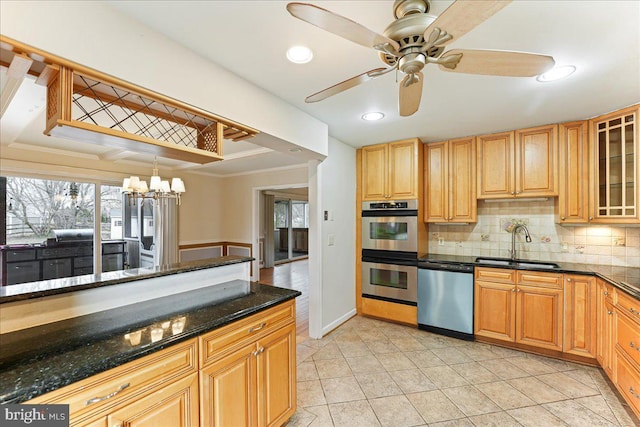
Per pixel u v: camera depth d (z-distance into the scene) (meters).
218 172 6.25
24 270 4.00
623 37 1.47
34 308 1.33
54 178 4.19
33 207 4.08
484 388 2.26
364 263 3.78
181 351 1.25
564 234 3.07
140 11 1.29
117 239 4.96
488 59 1.22
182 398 1.25
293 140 2.37
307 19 0.94
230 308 1.60
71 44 1.15
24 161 3.84
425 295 3.32
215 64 1.72
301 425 1.87
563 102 2.33
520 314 2.81
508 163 3.07
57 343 1.16
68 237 4.39
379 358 2.74
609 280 2.20
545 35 1.47
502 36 1.48
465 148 3.32
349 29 1.01
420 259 3.38
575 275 2.57
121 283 1.60
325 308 3.26
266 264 7.47
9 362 1.01
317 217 3.14
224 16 1.32
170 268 1.94
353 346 2.98
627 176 2.41
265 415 1.67
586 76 1.89
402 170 3.47
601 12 1.29
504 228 3.37
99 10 1.23
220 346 1.42
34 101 2.30
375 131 3.12
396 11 1.26
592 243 2.93
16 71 1.15
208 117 1.71
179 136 2.12
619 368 2.06
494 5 0.89
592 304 2.50
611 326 2.20
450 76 1.91
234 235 6.45
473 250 3.56
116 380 1.05
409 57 1.18
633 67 1.77
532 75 1.35
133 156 4.47
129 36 1.33
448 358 2.73
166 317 1.45
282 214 8.53
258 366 1.63
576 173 2.75
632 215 2.36
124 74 1.31
